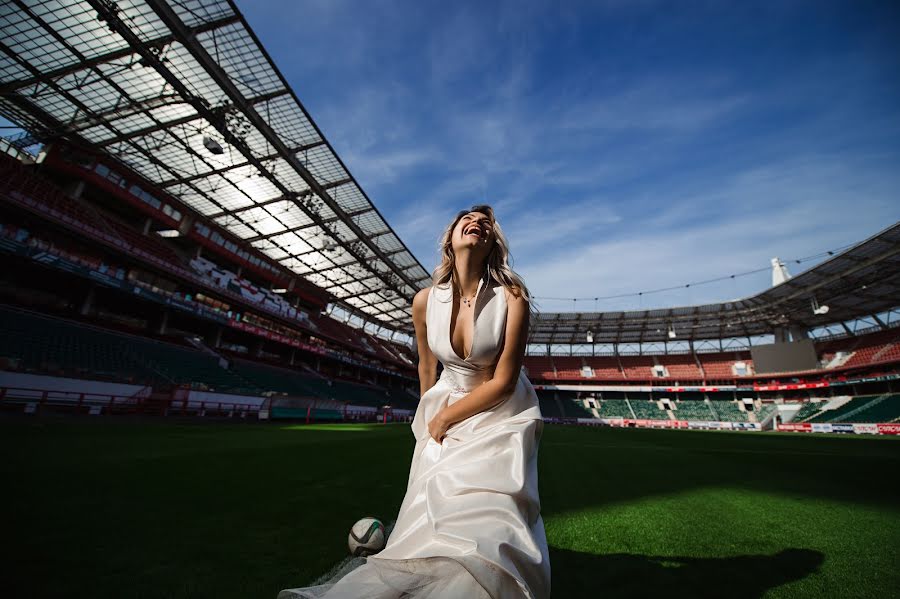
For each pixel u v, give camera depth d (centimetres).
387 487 406
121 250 2061
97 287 2039
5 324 1569
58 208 1895
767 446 1303
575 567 212
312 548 219
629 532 280
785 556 234
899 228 2947
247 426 1503
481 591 75
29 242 1653
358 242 2914
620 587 186
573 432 2192
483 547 77
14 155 1970
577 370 5631
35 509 266
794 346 4544
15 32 1334
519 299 118
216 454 605
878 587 189
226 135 1638
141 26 1355
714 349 5459
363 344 4581
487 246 124
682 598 175
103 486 344
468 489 93
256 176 2164
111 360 1795
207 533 238
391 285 3391
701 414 4756
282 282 3447
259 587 169
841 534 282
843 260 3438
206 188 2272
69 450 547
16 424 848
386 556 89
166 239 2652
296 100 1725
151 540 221
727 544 256
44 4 1276
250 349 3167
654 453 952
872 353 3997
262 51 1507
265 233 2803
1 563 180
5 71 1464
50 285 1991
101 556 195
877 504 387
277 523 264
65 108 1666
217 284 2742
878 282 3581
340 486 403
